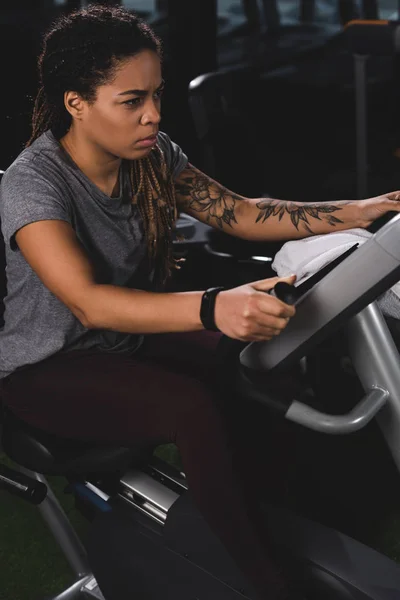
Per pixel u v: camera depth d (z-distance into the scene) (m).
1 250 1.56
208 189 1.69
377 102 5.14
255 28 7.39
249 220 1.67
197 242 2.36
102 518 1.56
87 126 1.36
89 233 1.46
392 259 1.03
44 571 1.92
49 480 2.27
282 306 1.06
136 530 1.51
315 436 2.38
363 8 6.67
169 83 4.29
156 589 1.49
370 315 1.26
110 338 1.50
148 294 1.22
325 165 4.05
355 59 2.75
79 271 1.27
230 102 2.37
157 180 1.52
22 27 5.65
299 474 2.21
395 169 3.11
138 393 1.38
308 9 7.58
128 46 1.29
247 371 1.29
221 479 1.31
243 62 6.62
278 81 5.47
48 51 1.35
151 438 1.39
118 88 1.30
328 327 1.12
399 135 4.16
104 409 1.41
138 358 1.53
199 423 1.32
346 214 1.62
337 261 1.18
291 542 1.38
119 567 1.53
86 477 1.62
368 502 2.11
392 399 1.27
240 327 1.09
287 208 1.66
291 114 4.82
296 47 6.82
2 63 5.25
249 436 1.48
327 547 1.37
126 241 1.50
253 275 2.16
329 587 1.35
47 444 1.49
